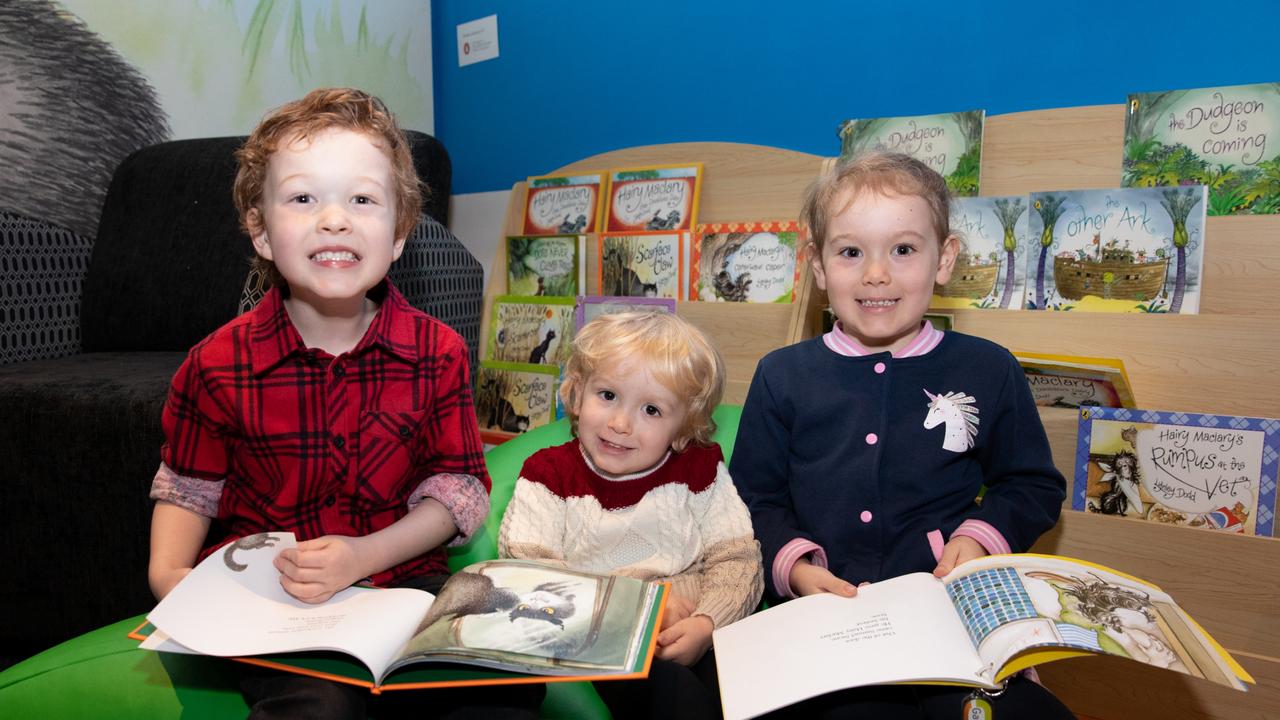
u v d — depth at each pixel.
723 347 1.56
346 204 0.83
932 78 1.50
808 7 1.62
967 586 0.81
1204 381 1.17
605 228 1.75
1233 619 1.10
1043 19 1.39
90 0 1.63
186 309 1.47
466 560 1.04
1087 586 0.78
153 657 0.77
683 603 0.93
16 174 1.55
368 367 0.91
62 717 0.74
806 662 0.75
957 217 1.34
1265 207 1.17
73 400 1.10
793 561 0.97
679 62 1.81
